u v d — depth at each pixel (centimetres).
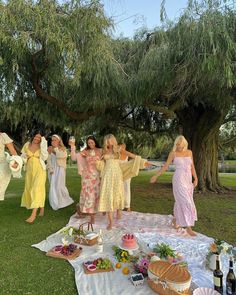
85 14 513
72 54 507
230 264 292
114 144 504
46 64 578
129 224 521
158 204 723
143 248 381
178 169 470
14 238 437
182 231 479
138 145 1344
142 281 296
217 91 671
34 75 618
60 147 627
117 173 495
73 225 505
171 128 1196
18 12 477
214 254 326
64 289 290
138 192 924
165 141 1344
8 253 378
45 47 520
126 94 620
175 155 479
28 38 481
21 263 348
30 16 479
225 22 528
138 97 632
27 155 540
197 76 573
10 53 517
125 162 522
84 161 521
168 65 566
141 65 605
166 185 1109
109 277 312
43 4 493
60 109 795
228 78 527
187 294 265
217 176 989
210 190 935
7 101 727
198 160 953
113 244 412
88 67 550
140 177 1443
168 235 455
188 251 384
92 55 537
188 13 556
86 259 359
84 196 514
